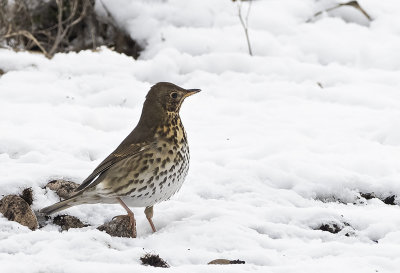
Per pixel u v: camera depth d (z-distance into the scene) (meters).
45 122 13.78
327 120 14.45
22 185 11.07
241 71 17.22
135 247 9.13
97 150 12.76
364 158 12.55
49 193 11.06
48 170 11.57
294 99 15.62
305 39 18.31
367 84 16.36
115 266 8.12
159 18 18.95
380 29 18.64
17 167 11.62
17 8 18.67
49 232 9.26
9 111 14.22
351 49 17.86
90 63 17.23
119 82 16.25
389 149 13.05
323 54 17.94
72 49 19.30
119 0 19.14
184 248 9.20
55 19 19.59
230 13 19.11
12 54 17.19
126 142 9.97
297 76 16.84
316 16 19.14
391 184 11.77
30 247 8.91
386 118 14.37
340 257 8.91
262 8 19.33
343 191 11.70
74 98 15.44
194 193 11.38
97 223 10.50
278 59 17.38
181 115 14.74
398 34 18.48
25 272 8.05
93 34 18.98
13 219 9.98
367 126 14.03
